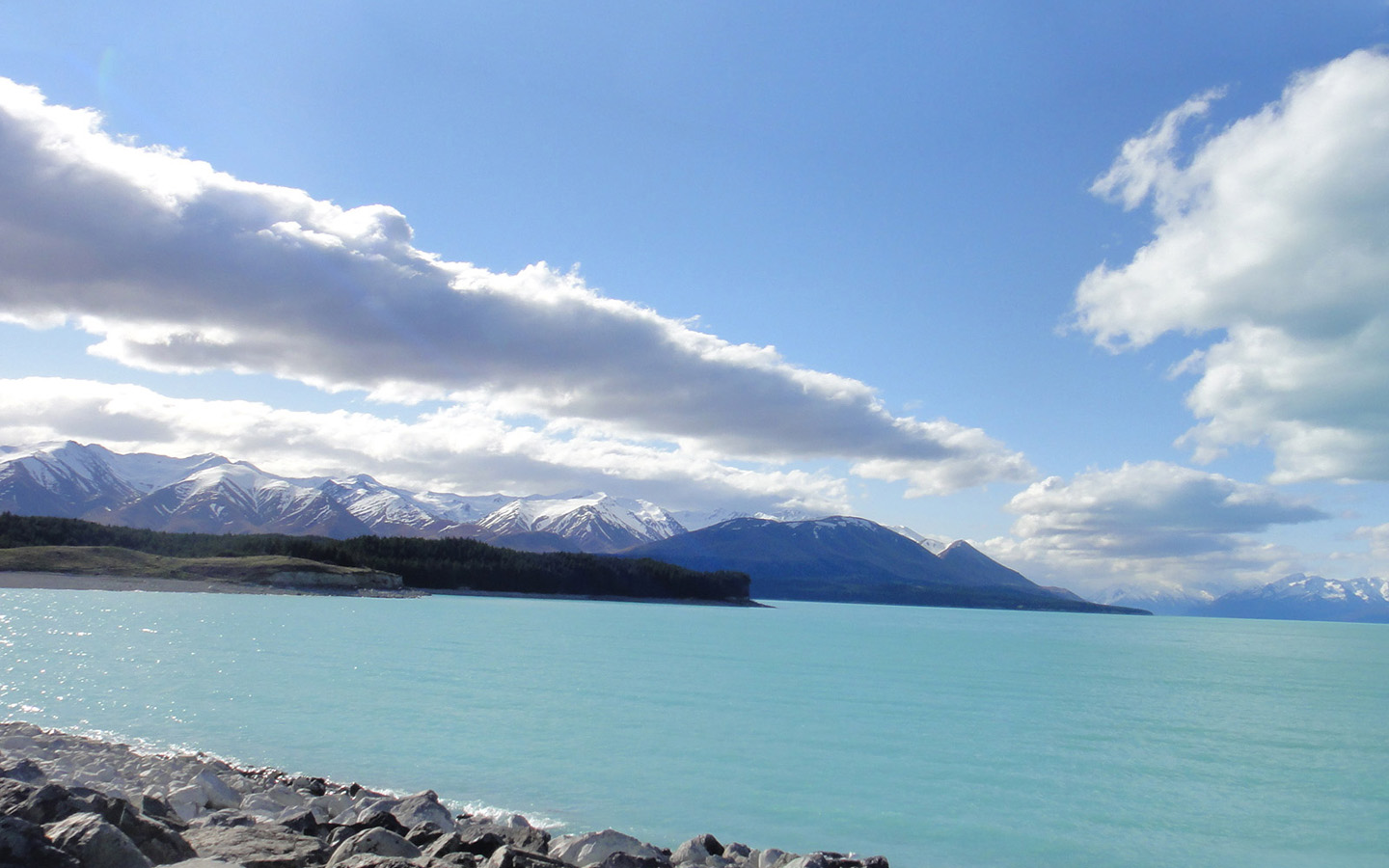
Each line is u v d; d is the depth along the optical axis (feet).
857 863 63.41
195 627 261.44
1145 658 345.10
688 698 159.22
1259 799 99.09
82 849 35.70
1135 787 102.27
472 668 188.14
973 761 113.19
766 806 87.04
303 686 148.25
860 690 185.47
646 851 62.95
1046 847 78.02
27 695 127.03
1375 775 113.60
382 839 50.52
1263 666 323.16
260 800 68.59
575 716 131.95
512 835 63.62
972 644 386.93
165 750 95.14
